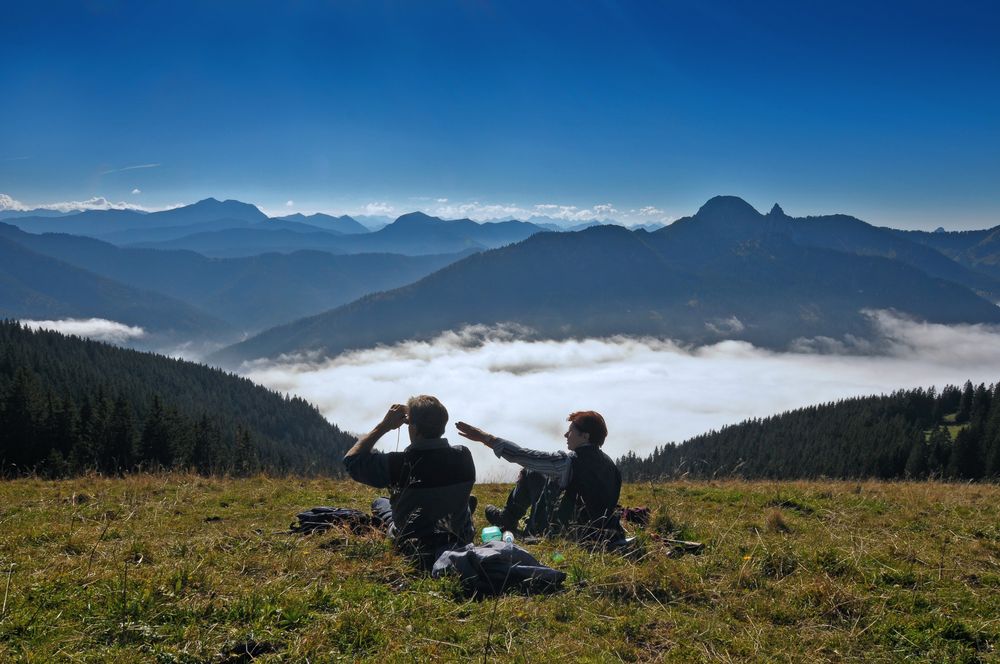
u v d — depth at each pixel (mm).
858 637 4727
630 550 6531
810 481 15445
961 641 4715
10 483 12039
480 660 4152
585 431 7117
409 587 5309
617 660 4215
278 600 4879
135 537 7020
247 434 87500
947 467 97688
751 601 5297
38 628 4223
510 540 6406
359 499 11109
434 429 6148
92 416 77562
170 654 4027
